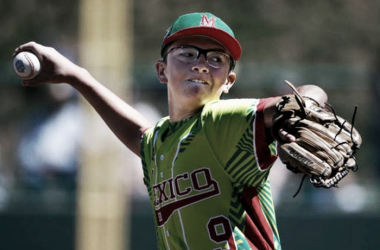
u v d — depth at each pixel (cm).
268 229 1155
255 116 1062
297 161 1016
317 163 1010
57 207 2712
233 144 1098
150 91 2856
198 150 1134
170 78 1197
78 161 2750
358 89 2966
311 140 1017
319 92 1107
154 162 1213
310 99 1059
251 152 1089
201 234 1140
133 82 2850
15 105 3000
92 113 2758
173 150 1164
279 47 5022
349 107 2980
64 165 2756
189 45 1181
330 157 1018
